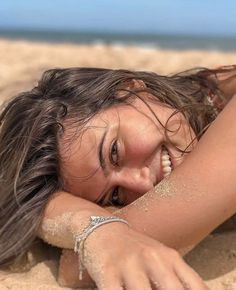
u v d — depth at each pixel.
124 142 0.43
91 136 0.43
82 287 0.39
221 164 0.37
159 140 0.43
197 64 1.59
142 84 0.48
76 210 0.40
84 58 1.82
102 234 0.35
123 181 0.43
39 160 0.45
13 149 0.47
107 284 0.32
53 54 2.01
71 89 0.47
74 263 0.39
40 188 0.45
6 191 0.46
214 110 0.50
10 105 0.49
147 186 0.43
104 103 0.44
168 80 0.51
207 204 0.37
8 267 0.44
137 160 0.43
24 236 0.43
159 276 0.31
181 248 0.38
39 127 0.45
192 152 0.39
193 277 0.31
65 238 0.39
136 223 0.38
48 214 0.42
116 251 0.33
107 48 2.56
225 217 0.37
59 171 0.44
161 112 0.44
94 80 0.47
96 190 0.44
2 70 1.38
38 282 0.40
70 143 0.43
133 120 0.43
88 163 0.43
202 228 0.37
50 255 0.45
